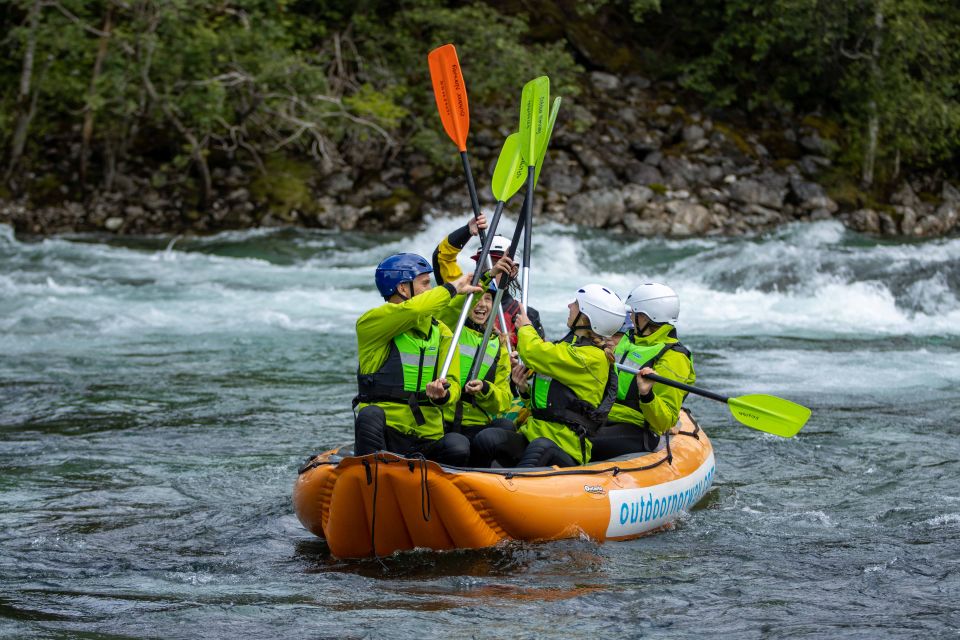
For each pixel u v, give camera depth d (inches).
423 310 618.5
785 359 1310.3
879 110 2659.9
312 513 645.3
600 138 2549.2
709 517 744.3
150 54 2102.6
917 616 556.4
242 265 1985.7
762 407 692.1
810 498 797.2
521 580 601.6
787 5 2519.7
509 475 627.5
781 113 2783.0
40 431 974.4
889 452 925.2
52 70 2325.3
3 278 1765.5
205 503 775.1
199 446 930.7
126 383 1160.2
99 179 2391.7
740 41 2659.9
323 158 2485.2
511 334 773.9
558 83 2447.1
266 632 527.5
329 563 640.4
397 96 2480.3
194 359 1283.2
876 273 1796.3
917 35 2544.3
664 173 2488.9
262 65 2142.0
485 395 670.5
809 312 1636.3
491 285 699.4
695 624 541.3
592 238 2242.9
